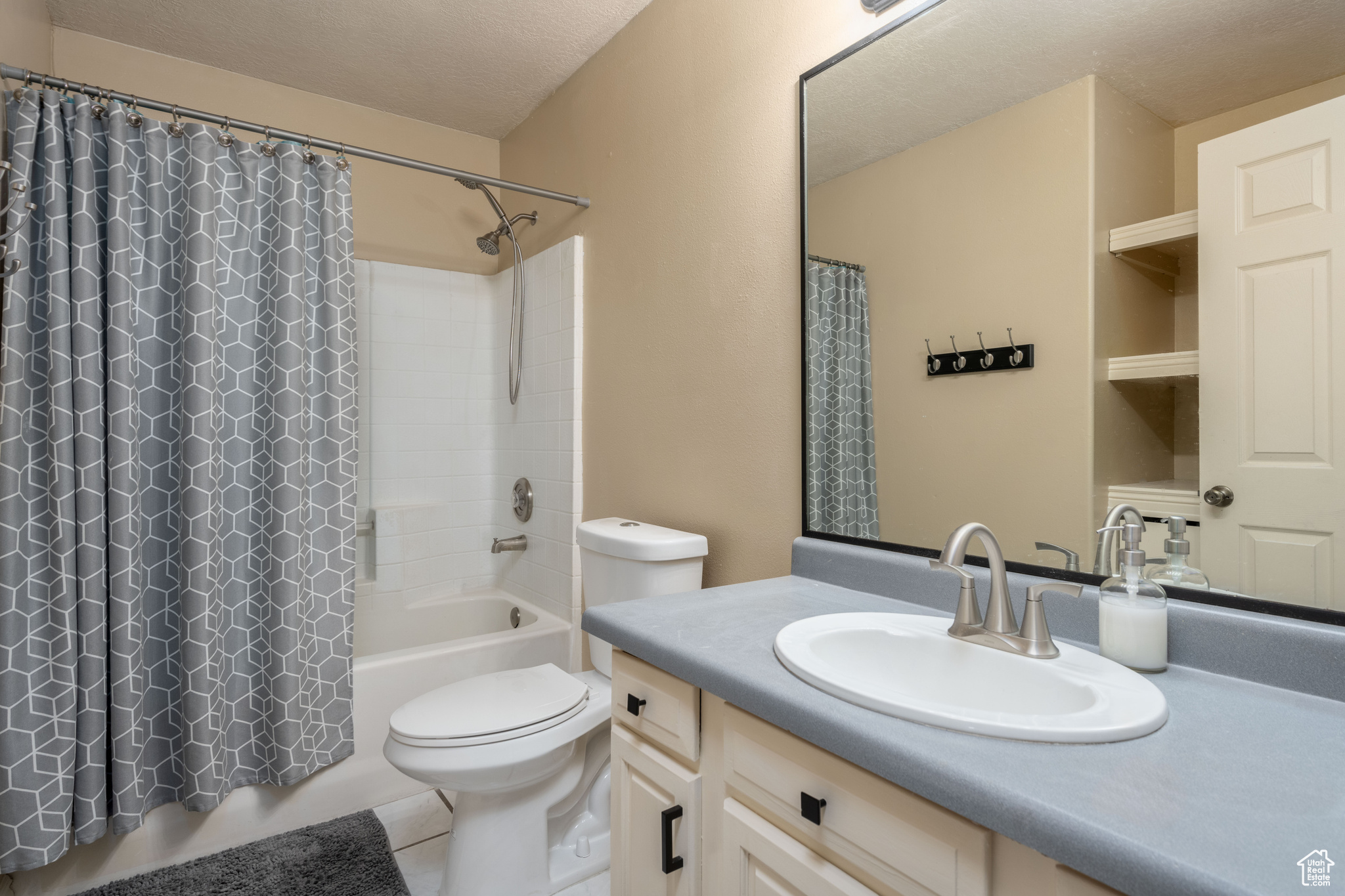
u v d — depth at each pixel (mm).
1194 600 899
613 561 1774
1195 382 888
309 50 2279
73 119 1657
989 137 1128
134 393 1697
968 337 1158
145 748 1734
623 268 2143
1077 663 863
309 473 2010
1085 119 1004
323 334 2049
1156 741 675
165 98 2299
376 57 2326
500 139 3002
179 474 1797
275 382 1909
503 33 2182
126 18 2092
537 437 2627
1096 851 510
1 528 1519
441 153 2875
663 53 1953
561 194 2297
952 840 628
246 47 2258
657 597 1258
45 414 1603
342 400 2049
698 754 970
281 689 1843
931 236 1218
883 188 1305
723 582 1729
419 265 2844
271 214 1984
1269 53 830
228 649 1847
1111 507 974
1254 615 841
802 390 1480
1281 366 813
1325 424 780
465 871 1525
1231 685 826
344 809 1968
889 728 698
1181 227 900
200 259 1776
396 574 2699
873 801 700
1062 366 1029
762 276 1618
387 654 2107
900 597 1238
